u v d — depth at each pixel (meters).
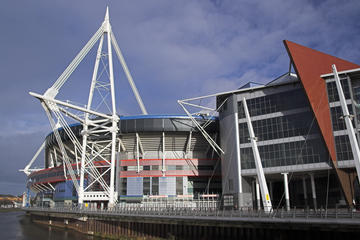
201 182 63.41
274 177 51.75
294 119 46.50
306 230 25.12
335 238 23.75
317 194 52.94
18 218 92.94
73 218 55.22
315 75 44.19
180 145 64.38
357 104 43.03
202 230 31.56
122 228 41.06
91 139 64.00
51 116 55.09
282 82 47.84
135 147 65.25
